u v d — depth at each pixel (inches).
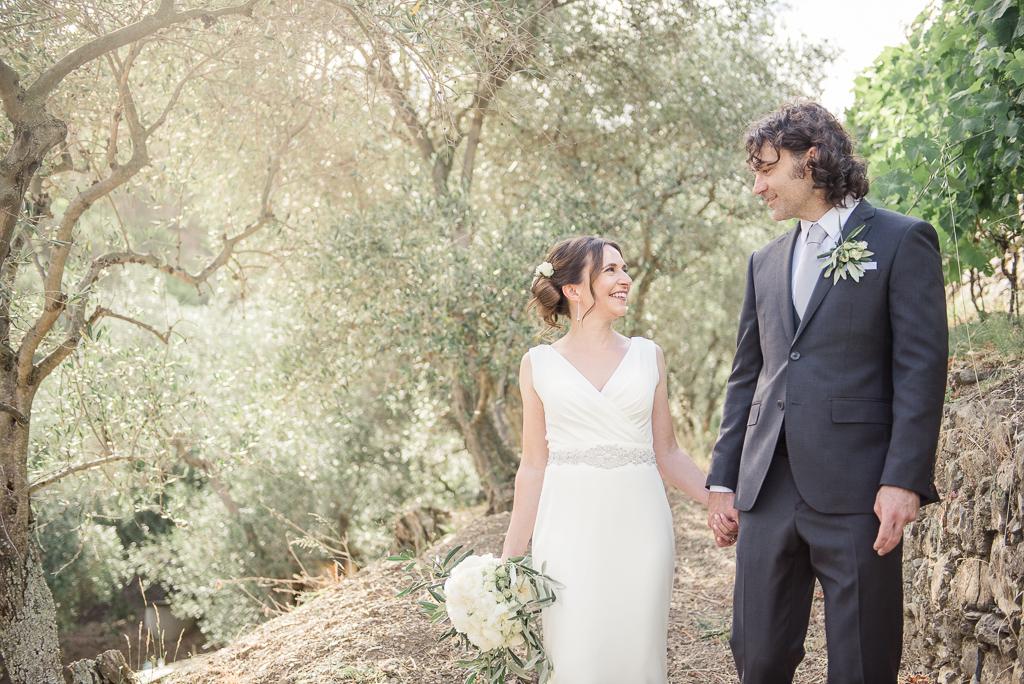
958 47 156.2
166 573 367.9
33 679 127.9
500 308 224.4
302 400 267.3
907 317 88.2
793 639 96.2
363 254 230.7
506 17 178.5
